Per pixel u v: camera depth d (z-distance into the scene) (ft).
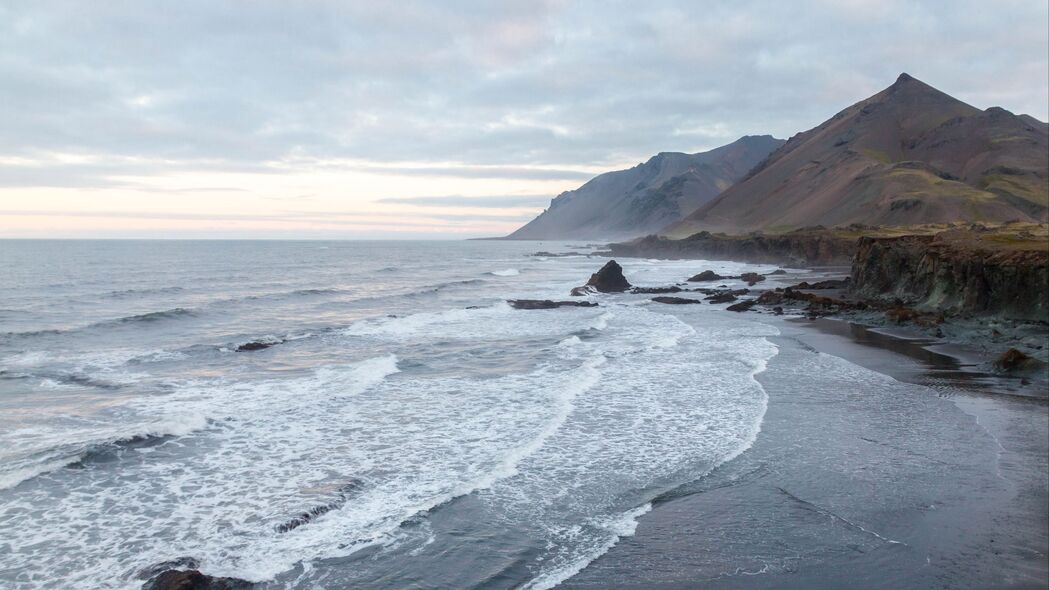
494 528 38.42
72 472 45.60
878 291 173.06
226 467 47.47
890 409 64.85
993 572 33.81
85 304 148.25
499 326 126.11
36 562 33.81
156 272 259.60
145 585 31.19
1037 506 41.75
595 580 33.06
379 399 67.92
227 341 103.35
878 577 33.47
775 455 51.39
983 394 70.95
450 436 55.42
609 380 77.82
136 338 105.29
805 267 347.97
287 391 70.44
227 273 264.52
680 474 47.32
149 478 45.14
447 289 216.54
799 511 41.27
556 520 39.68
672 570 34.12
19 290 177.88
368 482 44.98
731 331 120.67
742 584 32.81
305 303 163.32
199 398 66.95
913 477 46.80
